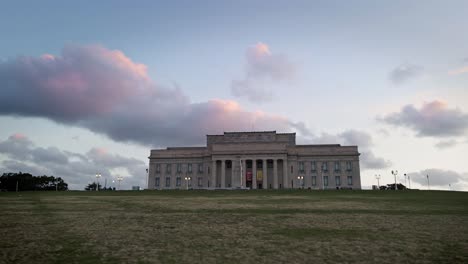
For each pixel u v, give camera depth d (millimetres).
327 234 24469
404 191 85812
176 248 20297
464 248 20000
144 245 21047
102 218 33188
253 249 20016
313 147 154000
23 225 28547
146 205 48000
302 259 17891
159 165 159875
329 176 149625
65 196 72188
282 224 29234
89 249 19938
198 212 38562
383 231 25516
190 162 158250
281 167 149000
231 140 158750
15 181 180250
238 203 51344
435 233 24578
